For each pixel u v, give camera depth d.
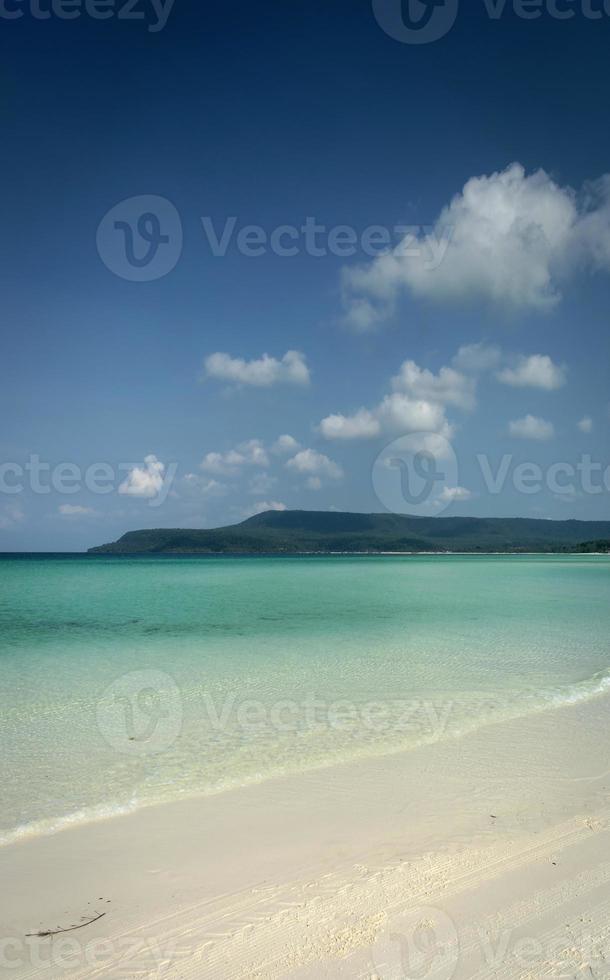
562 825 5.74
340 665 13.48
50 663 13.66
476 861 5.07
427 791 6.67
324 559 117.19
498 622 20.50
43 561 92.00
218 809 6.28
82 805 6.42
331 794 6.62
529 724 9.18
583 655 14.64
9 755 7.96
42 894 4.73
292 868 5.05
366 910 4.39
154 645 15.94
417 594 31.23
